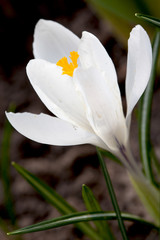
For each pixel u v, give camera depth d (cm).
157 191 28
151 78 29
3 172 36
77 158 43
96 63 25
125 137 26
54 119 25
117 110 25
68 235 39
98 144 26
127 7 36
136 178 28
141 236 37
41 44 28
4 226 35
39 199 42
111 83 25
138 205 39
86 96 24
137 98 25
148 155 29
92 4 41
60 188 43
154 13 36
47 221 27
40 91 25
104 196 41
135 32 25
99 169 43
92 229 32
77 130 25
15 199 43
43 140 26
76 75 24
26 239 40
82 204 41
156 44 29
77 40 27
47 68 25
